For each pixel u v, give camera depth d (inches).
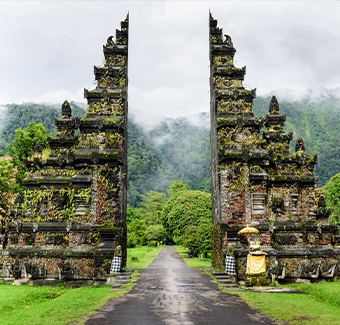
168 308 428.5
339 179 1413.6
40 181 772.6
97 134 775.1
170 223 1537.9
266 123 854.5
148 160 5649.6
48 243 731.4
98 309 425.4
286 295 520.7
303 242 746.2
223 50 868.6
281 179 771.4
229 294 513.3
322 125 5944.9
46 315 401.4
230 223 729.6
